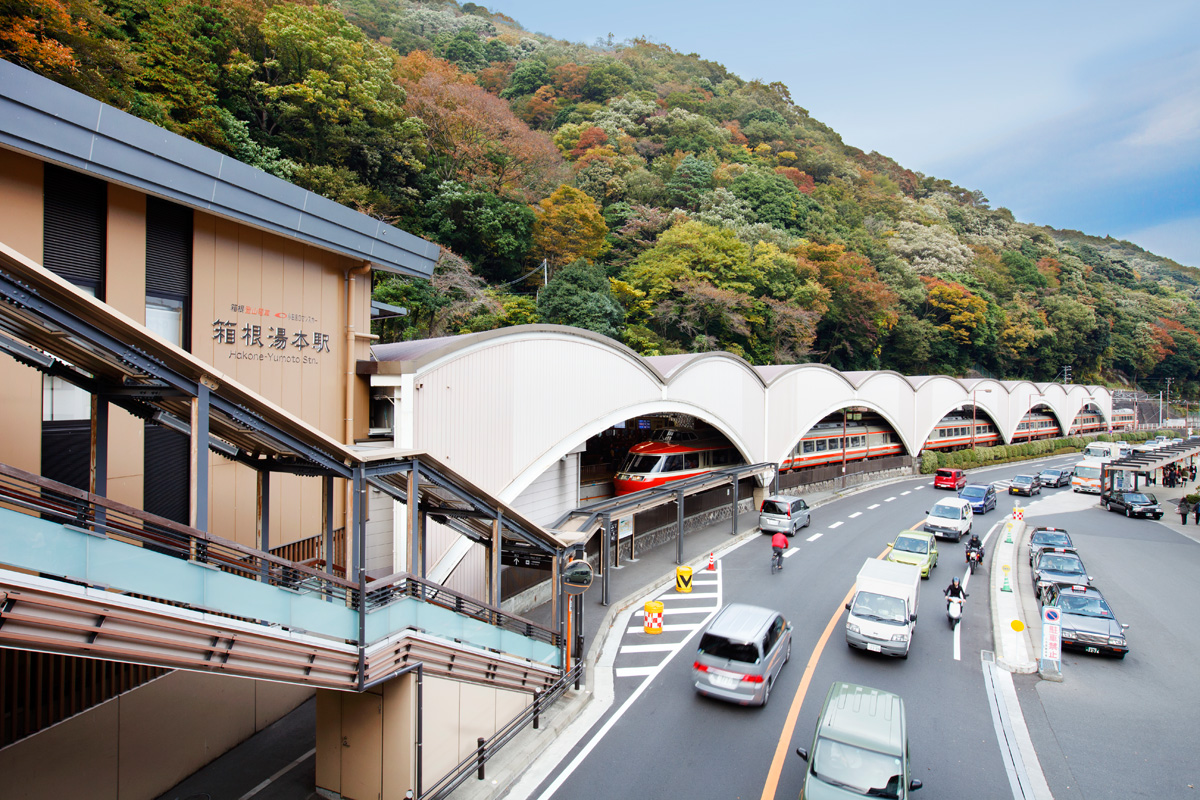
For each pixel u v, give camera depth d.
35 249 8.77
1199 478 53.31
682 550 23.59
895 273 71.00
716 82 117.50
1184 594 20.14
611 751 10.91
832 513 32.97
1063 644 15.22
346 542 13.56
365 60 37.41
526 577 17.88
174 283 10.69
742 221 58.59
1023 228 117.69
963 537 28.20
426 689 8.91
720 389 28.45
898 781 8.52
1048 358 87.06
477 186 42.91
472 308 35.88
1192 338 103.88
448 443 14.86
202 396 6.41
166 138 9.77
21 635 5.02
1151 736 11.50
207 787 9.61
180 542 6.39
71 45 20.39
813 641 15.88
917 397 49.06
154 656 5.95
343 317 14.07
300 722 11.78
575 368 19.84
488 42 91.69
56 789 8.03
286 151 33.28
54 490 5.25
